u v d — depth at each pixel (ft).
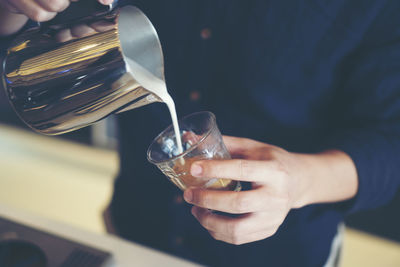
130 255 2.06
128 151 2.67
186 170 1.65
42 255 1.98
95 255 2.00
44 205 5.71
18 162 6.63
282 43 2.20
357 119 2.20
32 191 5.99
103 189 6.07
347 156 1.96
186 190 1.69
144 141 2.56
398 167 2.00
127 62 1.55
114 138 6.63
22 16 1.87
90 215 5.55
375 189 1.97
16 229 2.11
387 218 5.25
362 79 2.17
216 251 2.59
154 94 1.68
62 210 5.62
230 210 1.64
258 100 2.32
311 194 1.84
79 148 6.89
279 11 2.15
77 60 1.55
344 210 2.07
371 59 2.12
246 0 2.18
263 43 2.22
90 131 6.72
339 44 2.16
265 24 2.18
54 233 2.11
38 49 1.60
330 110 2.40
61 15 1.70
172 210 2.59
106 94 1.59
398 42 2.10
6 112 7.14
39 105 1.63
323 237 2.54
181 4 2.29
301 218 2.43
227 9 2.22
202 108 2.44
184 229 2.60
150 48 1.74
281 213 1.71
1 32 1.92
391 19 2.07
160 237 2.72
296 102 2.33
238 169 1.62
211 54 2.33
